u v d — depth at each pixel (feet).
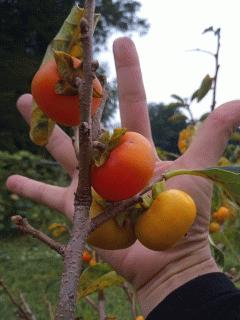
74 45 0.39
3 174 4.72
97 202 0.38
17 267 3.42
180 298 0.65
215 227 1.09
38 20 6.33
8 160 4.93
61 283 0.32
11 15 6.34
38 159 5.13
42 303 2.33
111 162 0.36
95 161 0.35
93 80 0.34
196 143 0.69
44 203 0.83
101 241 0.39
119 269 0.72
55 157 0.84
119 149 0.36
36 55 6.70
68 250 0.33
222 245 1.25
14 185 0.85
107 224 0.39
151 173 0.37
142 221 0.39
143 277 0.70
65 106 0.36
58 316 0.31
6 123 6.51
